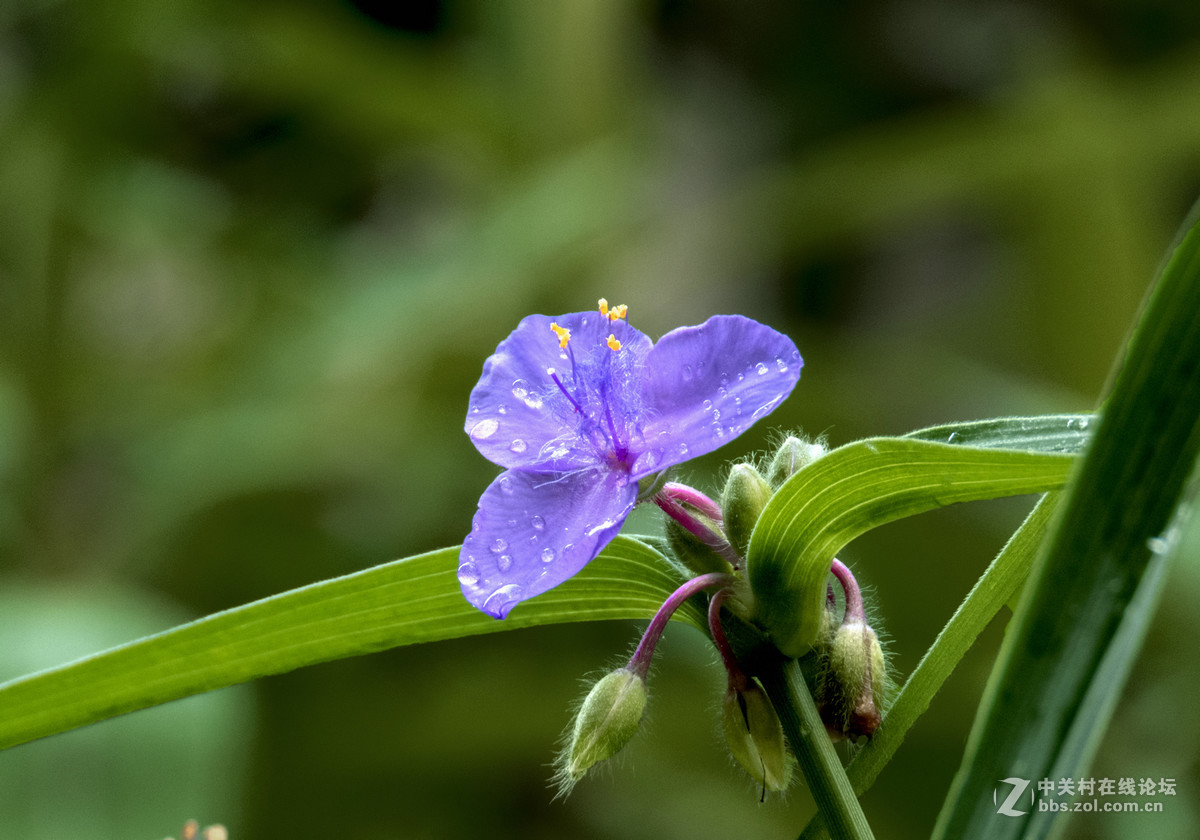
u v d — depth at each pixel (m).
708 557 0.32
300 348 0.80
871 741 0.32
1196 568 0.62
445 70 0.83
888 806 0.64
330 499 0.70
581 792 0.68
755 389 0.32
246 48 0.81
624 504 0.32
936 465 0.31
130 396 0.79
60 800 0.49
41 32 0.78
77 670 0.32
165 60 0.81
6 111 0.78
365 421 0.72
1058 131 0.77
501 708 0.66
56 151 0.79
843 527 0.31
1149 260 0.78
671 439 0.32
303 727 0.67
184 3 0.78
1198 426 0.29
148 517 0.71
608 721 0.31
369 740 0.67
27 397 0.76
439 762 0.68
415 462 0.71
